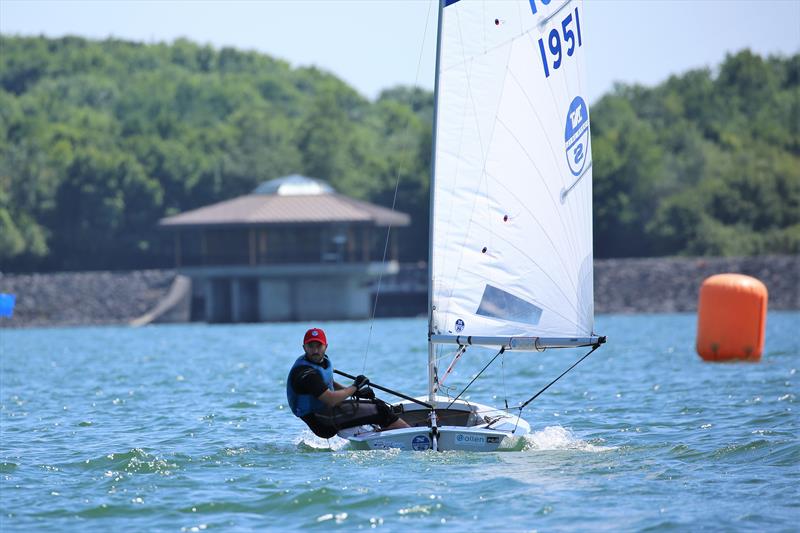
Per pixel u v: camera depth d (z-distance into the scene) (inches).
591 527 1749.5
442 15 2343.8
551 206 2385.6
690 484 2039.9
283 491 2012.8
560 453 2356.1
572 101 2404.0
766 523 1754.4
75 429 2952.8
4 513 1888.5
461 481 2070.6
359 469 2193.7
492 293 2358.5
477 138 2353.6
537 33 2369.6
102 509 1909.4
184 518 1849.2
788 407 3105.3
